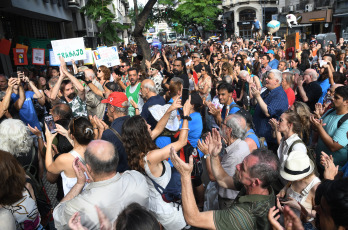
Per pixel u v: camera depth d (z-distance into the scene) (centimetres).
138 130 258
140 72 658
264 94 506
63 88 482
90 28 1988
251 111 660
